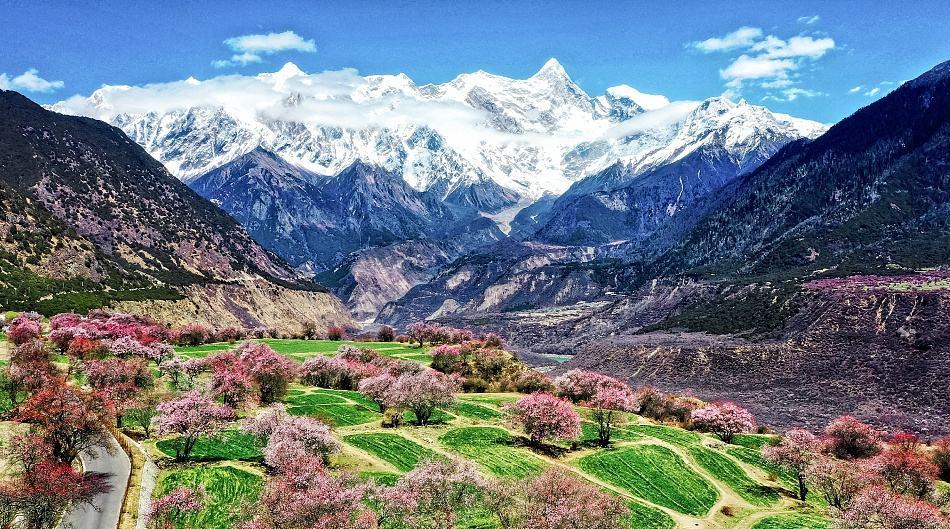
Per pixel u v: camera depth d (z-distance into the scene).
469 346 157.75
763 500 77.50
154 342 116.56
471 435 89.62
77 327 118.00
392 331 196.88
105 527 49.19
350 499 50.62
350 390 114.88
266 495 51.97
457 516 54.88
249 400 91.19
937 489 76.38
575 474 77.94
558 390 123.88
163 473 63.44
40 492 49.00
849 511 62.97
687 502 74.50
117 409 73.50
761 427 125.31
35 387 73.75
